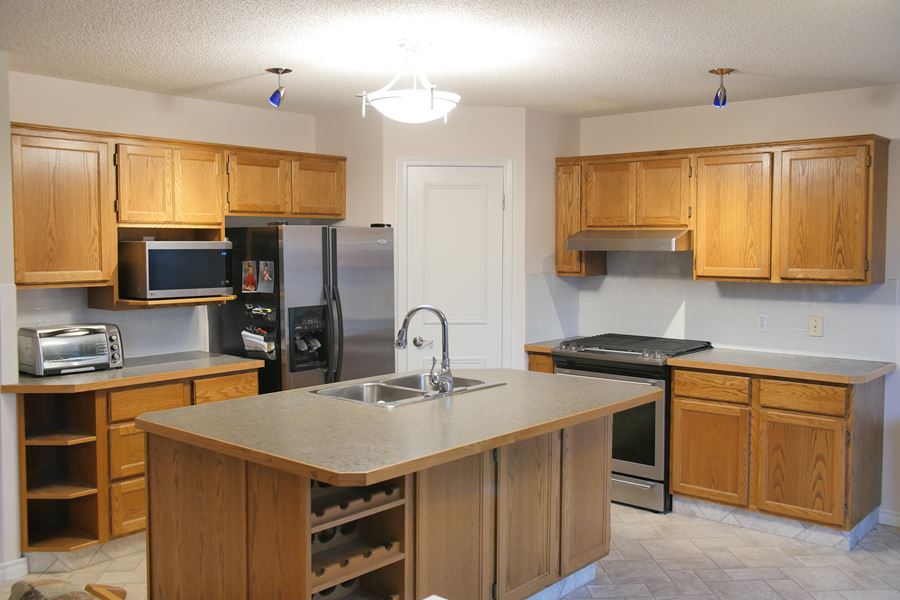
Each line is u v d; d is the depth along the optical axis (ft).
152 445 9.81
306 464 7.59
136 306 13.74
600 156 16.88
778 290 15.87
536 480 10.68
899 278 14.44
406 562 8.93
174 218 14.51
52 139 12.82
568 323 18.43
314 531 8.07
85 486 12.84
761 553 13.29
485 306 17.24
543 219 17.44
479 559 9.87
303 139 17.76
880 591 11.84
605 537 12.09
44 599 6.13
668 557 13.10
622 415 15.65
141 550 13.38
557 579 11.13
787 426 13.73
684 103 16.30
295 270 14.98
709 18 10.23
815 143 14.23
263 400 10.75
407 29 10.75
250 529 8.56
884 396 14.64
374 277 16.12
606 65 12.89
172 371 13.52
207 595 9.16
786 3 9.59
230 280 15.01
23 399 12.30
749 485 14.25
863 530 14.12
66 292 14.29
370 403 10.53
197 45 11.61
